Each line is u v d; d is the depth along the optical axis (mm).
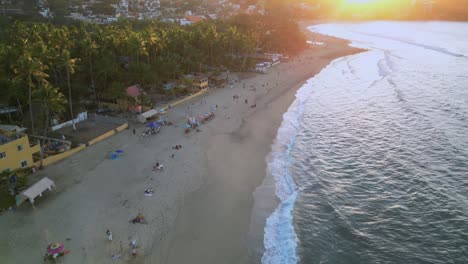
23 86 58219
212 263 32812
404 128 68438
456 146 59406
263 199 43750
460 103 82938
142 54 85188
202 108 76000
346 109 81125
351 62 142500
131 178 46125
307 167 52969
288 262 33500
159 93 83562
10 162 43938
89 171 47438
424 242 36594
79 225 36500
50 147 52594
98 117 65938
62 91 67000
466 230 38250
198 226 37750
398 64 135500
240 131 65125
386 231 38344
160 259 32688
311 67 129750
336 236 37469
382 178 49719
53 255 31672
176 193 43406
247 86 97125
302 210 41875
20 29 96812
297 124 71125
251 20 172625
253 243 35844
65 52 60125
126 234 35500
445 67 126750
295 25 170250
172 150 54844
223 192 44625
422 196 44969
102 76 75188
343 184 48250
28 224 36312
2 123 58906
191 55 101312
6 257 31812
